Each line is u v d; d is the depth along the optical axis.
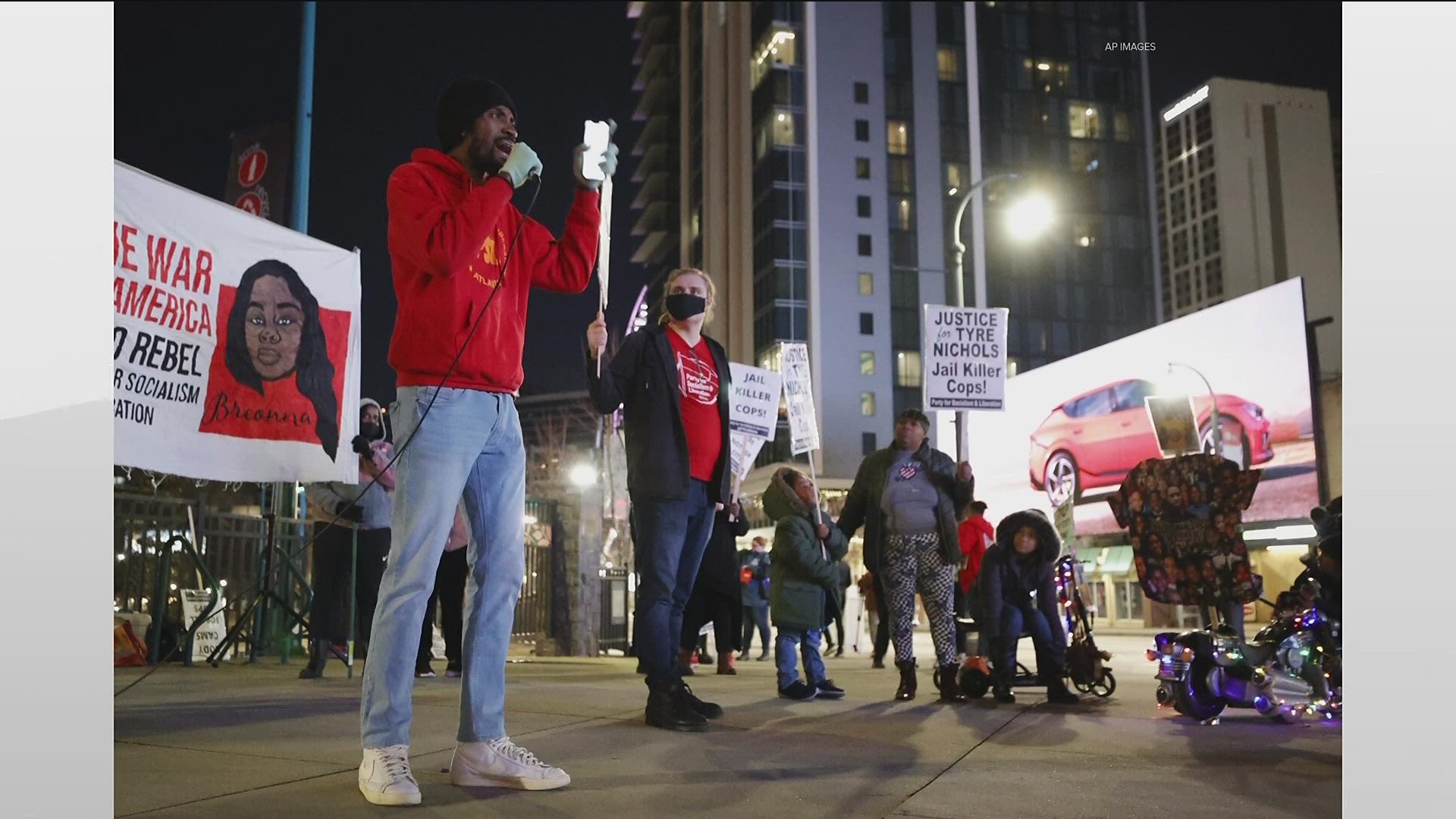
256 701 5.72
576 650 13.12
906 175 69.62
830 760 4.11
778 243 67.75
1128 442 32.84
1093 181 72.75
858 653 16.66
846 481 64.06
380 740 3.08
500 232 3.47
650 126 94.44
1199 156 138.25
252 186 11.38
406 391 3.26
